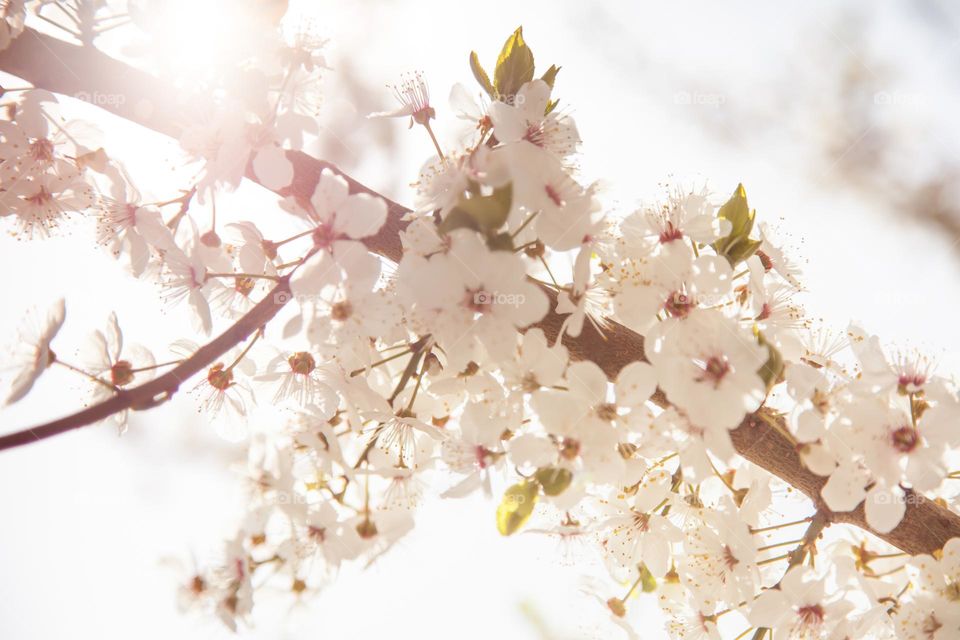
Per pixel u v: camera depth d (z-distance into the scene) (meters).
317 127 0.38
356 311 0.37
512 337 0.37
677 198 0.40
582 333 0.39
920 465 0.37
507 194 0.36
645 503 0.40
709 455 0.38
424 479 0.40
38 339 0.38
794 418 0.37
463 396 0.40
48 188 0.41
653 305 0.38
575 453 0.37
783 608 0.38
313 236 0.37
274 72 0.39
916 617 0.38
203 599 0.39
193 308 0.41
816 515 0.39
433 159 0.39
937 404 0.37
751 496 0.40
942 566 0.38
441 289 0.36
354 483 0.39
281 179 0.37
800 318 0.41
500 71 0.40
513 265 0.36
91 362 0.40
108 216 0.41
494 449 0.39
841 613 0.38
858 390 0.38
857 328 0.41
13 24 0.39
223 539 0.39
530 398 0.38
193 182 0.40
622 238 0.39
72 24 0.39
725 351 0.37
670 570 0.41
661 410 0.39
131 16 0.39
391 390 0.40
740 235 0.39
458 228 0.36
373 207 0.37
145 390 0.37
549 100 0.40
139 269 0.41
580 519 0.41
